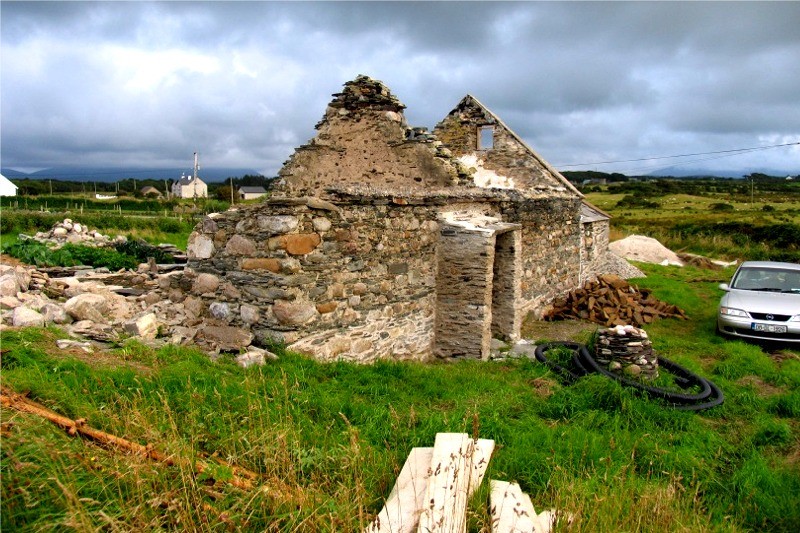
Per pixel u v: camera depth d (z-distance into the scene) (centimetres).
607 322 1385
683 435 617
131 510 327
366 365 756
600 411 661
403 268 929
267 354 668
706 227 3525
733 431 668
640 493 434
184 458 384
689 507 457
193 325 756
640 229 3741
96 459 366
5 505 311
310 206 713
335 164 1252
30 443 351
